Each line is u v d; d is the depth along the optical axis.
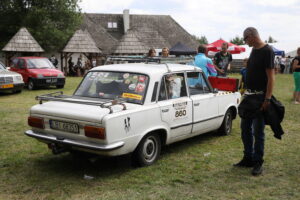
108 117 4.75
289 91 17.42
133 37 34.22
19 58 18.30
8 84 14.81
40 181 5.03
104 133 4.73
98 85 5.91
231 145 7.00
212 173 5.38
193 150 6.63
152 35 41.91
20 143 7.01
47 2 36.06
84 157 5.61
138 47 34.00
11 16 36.78
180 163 5.83
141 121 5.27
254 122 5.25
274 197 4.52
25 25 35.31
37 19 34.81
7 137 7.47
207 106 6.79
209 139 7.47
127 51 33.75
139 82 5.64
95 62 33.84
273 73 4.99
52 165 5.72
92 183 4.94
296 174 5.36
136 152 5.41
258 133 5.25
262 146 5.29
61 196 4.51
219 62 10.20
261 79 5.11
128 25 43.50
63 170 5.49
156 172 5.36
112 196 4.50
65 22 37.09
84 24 39.97
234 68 37.19
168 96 5.90
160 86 5.75
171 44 43.41
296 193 4.64
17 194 4.58
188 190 4.72
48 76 17.48
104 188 4.76
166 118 5.75
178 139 6.23
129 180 5.03
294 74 12.62
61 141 5.09
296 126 8.83
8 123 8.85
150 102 5.50
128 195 4.53
